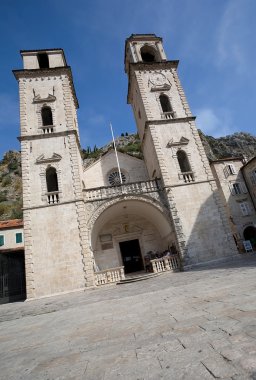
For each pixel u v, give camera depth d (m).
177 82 30.62
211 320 5.04
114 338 5.22
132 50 32.62
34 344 6.13
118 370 3.52
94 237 26.25
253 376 2.65
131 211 28.66
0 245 38.66
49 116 29.78
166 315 6.34
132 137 105.62
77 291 20.31
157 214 25.44
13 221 43.19
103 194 24.58
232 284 9.03
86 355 4.49
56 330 7.32
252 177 37.78
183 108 29.08
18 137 25.58
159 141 26.75
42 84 28.64
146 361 3.65
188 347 3.86
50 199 23.58
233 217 36.75
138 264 28.83
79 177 24.58
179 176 25.42
